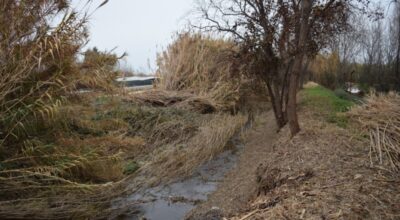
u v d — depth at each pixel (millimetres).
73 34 4863
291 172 4250
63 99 4738
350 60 19719
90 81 4973
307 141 5352
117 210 5008
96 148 5020
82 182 4961
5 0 4504
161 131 8234
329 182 3752
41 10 4820
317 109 9156
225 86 12117
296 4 6438
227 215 4496
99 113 5750
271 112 12406
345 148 4836
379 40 19000
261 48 7617
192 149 7312
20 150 4539
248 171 6195
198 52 13352
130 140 5527
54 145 4668
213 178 6348
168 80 12945
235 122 9750
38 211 4445
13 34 4570
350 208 3115
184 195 5582
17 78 4418
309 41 6512
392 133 4867
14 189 4398
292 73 6082
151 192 5641
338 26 6676
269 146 7223
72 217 4676
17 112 4383
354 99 11094
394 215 2979
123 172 5926
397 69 16812
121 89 5656
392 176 3816
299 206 3250
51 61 4691
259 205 3588
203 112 11141
